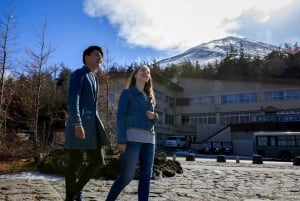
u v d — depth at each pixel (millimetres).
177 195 6484
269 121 45625
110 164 9258
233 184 8484
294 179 9938
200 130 57969
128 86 4457
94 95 4230
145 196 4141
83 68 4234
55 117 15703
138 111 4168
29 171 10195
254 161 21641
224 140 48469
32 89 13852
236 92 57562
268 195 6723
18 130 14094
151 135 4215
